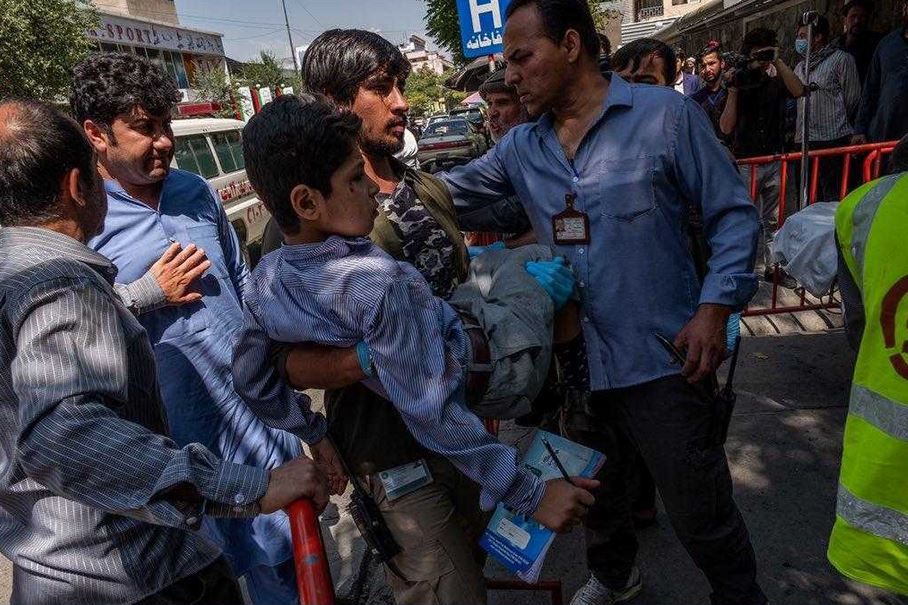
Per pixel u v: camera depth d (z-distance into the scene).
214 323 2.19
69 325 1.15
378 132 1.62
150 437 1.18
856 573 1.32
